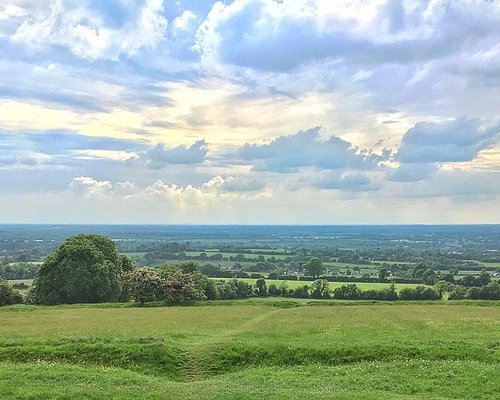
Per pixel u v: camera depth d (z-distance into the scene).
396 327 43.56
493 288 96.62
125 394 24.55
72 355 32.53
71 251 79.50
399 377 27.56
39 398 23.88
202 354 32.78
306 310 61.41
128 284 74.25
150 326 45.34
